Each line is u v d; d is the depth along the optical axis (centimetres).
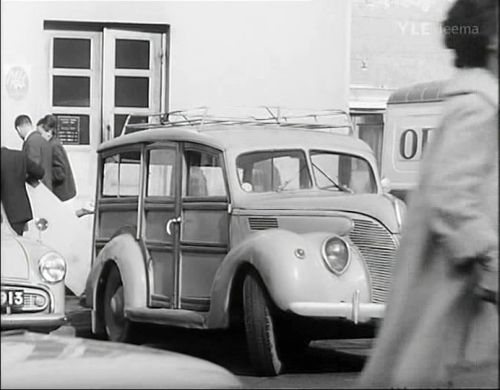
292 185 1191
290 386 1006
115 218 1329
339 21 2089
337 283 1012
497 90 458
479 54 478
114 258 1262
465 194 447
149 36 2042
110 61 2023
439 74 2111
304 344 1156
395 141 1647
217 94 2055
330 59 2089
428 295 464
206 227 1177
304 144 1212
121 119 2031
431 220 457
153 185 1262
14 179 1480
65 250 1554
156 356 464
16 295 1142
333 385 1012
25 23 1959
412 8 2111
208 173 1186
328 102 2089
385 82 2117
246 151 1167
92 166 2016
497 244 443
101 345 488
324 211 1070
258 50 2066
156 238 1245
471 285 455
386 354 473
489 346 452
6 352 456
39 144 1778
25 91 1952
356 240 1045
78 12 1988
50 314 1148
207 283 1172
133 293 1230
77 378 414
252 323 1040
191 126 1250
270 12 2066
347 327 1059
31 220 1491
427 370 459
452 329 457
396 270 476
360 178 1248
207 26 2047
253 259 1028
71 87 2008
